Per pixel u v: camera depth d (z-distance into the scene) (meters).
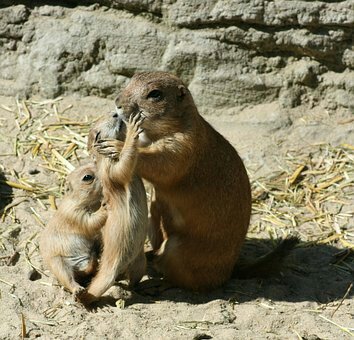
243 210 11.66
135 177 10.86
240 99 15.09
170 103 11.12
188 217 11.45
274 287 11.53
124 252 10.78
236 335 10.18
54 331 10.24
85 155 14.12
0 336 10.09
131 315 10.46
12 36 15.36
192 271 11.47
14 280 11.29
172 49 14.91
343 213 13.23
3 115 14.87
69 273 11.02
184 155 11.05
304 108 15.15
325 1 14.46
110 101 15.26
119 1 14.98
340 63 14.93
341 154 14.44
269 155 14.41
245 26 14.76
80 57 15.19
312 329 10.50
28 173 13.67
